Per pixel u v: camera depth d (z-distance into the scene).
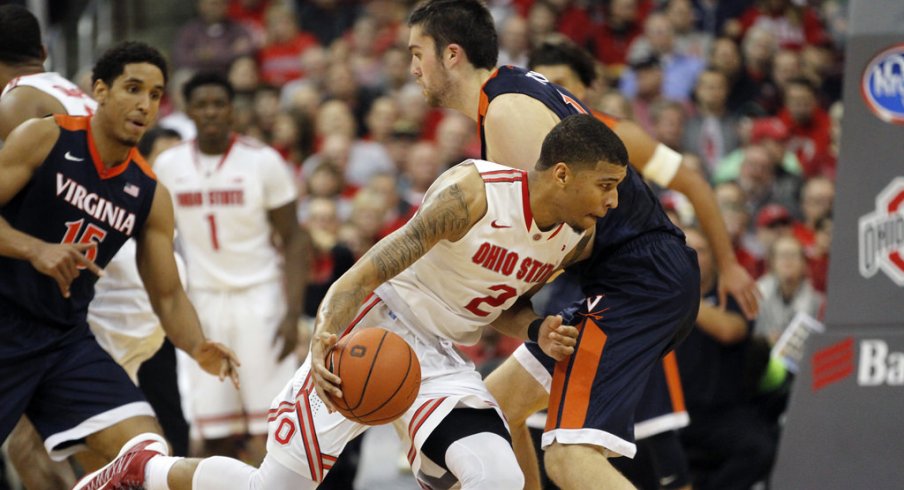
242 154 15.09
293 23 27.14
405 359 8.30
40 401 10.00
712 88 22.88
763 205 21.05
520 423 9.94
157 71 9.73
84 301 10.12
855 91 10.99
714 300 14.35
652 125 22.58
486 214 8.30
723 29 25.06
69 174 9.62
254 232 15.18
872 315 10.94
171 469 9.15
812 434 10.98
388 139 24.06
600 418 8.98
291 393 8.98
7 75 10.94
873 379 10.92
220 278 15.11
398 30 26.64
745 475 13.86
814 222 20.27
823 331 11.03
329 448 8.78
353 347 8.23
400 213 21.53
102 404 9.91
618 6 25.55
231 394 15.07
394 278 8.81
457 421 8.75
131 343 11.67
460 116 22.78
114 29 28.25
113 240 10.02
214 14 27.06
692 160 20.72
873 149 10.96
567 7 25.45
